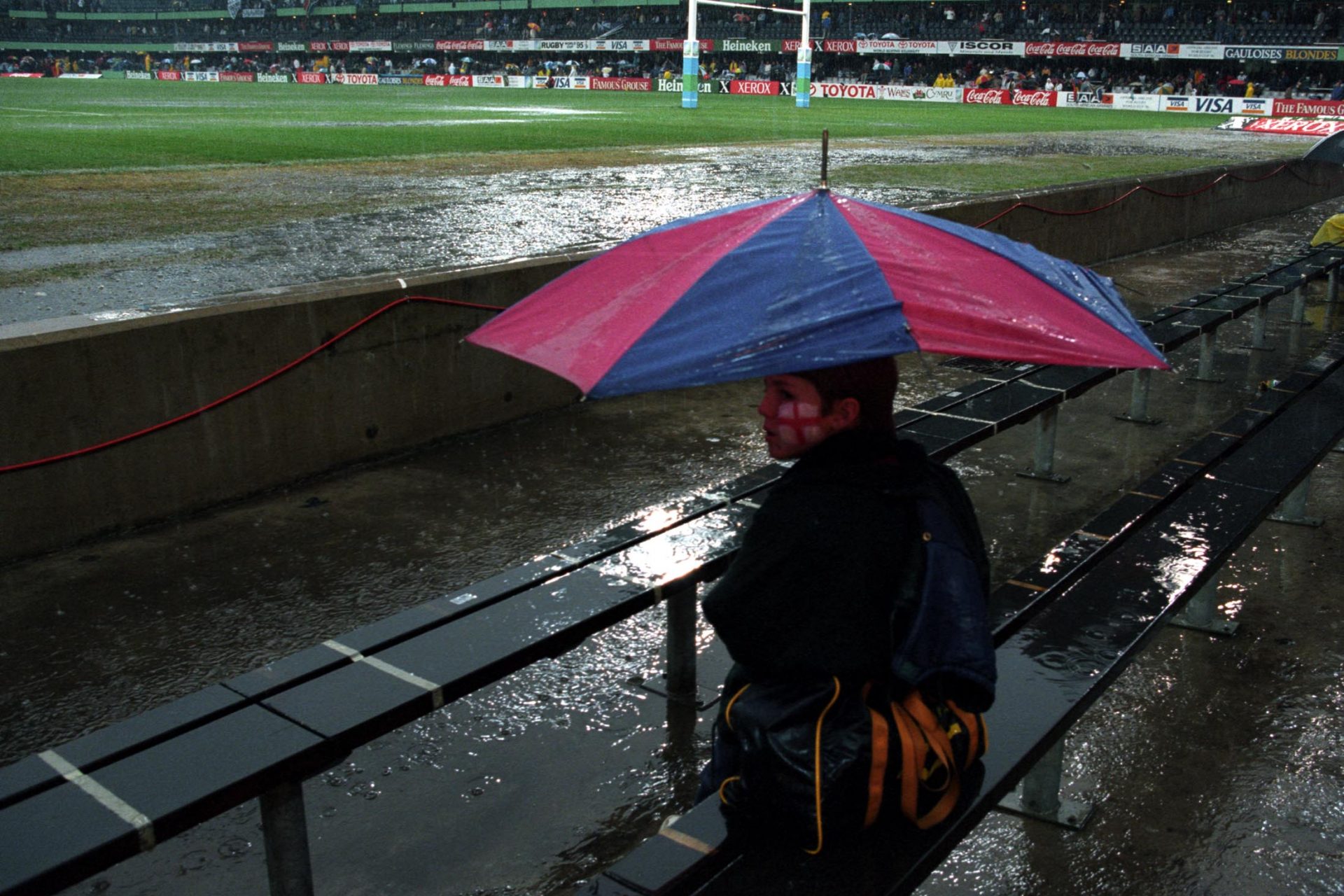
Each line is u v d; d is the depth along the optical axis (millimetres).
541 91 73000
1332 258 10719
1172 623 4559
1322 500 6031
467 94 64562
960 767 2180
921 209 10859
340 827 3268
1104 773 3545
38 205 14141
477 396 7023
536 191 16562
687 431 7195
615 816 3344
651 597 3453
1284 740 3738
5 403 4922
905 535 1915
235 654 4281
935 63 73875
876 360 1965
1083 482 6391
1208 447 5211
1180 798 3420
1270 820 3314
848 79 76000
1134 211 15016
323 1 100125
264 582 4898
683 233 2092
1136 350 1869
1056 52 65125
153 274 9969
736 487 4438
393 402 6539
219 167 19234
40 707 3902
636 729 3818
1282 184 20250
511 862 3125
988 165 22156
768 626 1955
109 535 5379
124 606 4664
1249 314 11273
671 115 41375
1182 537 3998
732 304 1872
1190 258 15008
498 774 3547
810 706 1985
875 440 1991
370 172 19031
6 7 111375
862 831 2146
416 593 4820
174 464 5570
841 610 1911
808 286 1862
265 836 2666
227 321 5660
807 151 24719
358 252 11305
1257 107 53250
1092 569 3754
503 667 2982
